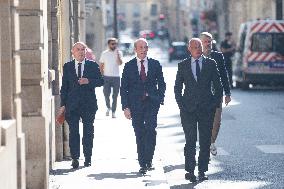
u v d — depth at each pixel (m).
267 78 52.28
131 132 28.69
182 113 18.89
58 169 20.50
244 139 27.30
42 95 16.64
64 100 20.62
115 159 22.14
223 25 104.88
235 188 18.17
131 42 134.50
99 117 35.22
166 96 49.16
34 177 16.67
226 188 18.17
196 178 19.52
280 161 22.23
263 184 18.66
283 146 25.41
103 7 94.12
